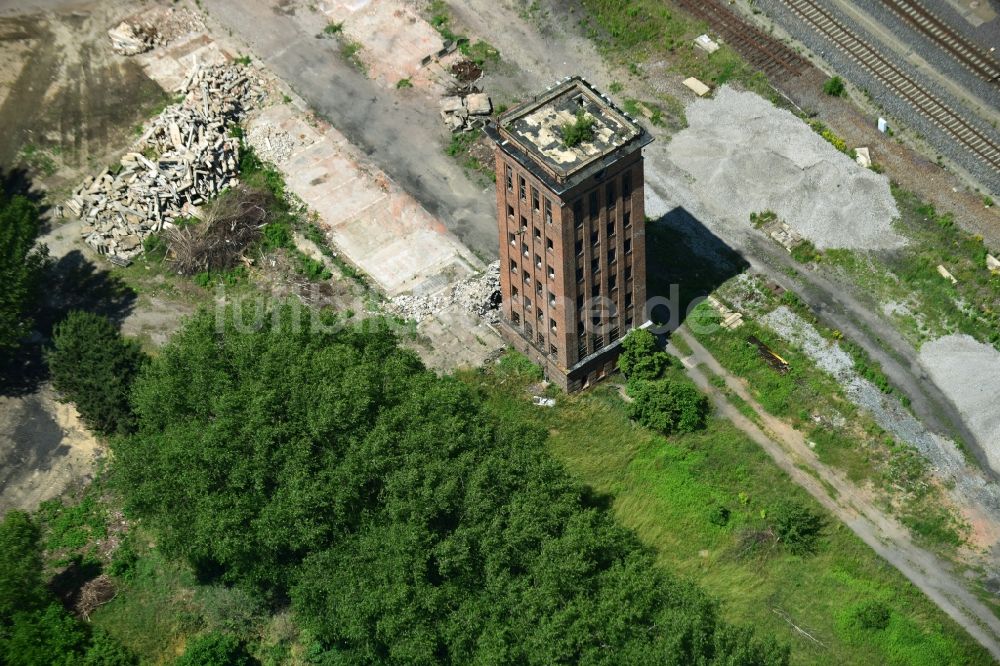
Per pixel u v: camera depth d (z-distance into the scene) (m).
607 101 96.81
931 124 128.12
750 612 94.62
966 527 99.19
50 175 131.12
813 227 119.69
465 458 90.44
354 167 129.62
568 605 83.19
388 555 86.50
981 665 91.31
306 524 88.62
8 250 110.12
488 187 127.31
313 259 121.50
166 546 92.06
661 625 82.44
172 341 105.62
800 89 132.50
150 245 122.94
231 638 94.00
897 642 92.00
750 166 123.69
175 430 93.50
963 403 106.56
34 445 108.75
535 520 87.44
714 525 100.31
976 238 117.62
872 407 107.19
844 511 100.88
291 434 92.00
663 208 123.69
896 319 113.38
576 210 95.81
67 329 106.38
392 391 95.00
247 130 133.25
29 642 91.69
